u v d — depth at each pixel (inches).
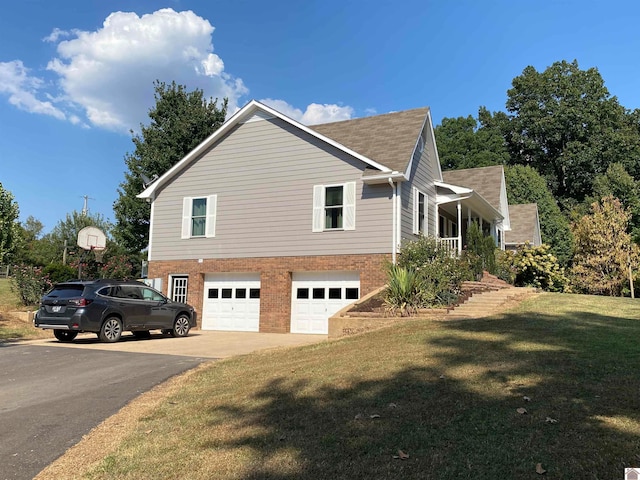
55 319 548.4
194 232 832.3
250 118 800.9
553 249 1572.3
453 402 217.3
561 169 2073.1
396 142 746.8
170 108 1317.7
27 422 248.2
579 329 378.3
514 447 167.2
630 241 1154.7
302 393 256.1
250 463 173.0
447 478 150.3
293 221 749.3
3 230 785.6
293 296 747.4
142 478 169.6
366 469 159.9
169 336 655.1
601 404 201.8
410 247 644.7
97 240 953.5
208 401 266.1
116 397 298.7
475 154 1927.9
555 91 2079.2
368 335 437.4
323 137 732.0
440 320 474.6
